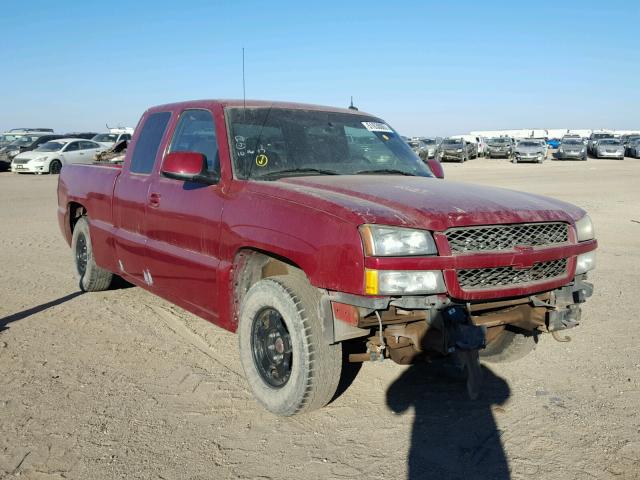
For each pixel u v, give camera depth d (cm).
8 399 399
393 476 315
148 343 511
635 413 386
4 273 763
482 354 474
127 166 559
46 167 2588
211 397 409
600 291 692
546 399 407
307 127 478
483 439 354
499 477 314
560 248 368
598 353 493
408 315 342
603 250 959
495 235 346
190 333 538
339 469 322
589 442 349
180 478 312
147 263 507
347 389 423
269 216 373
